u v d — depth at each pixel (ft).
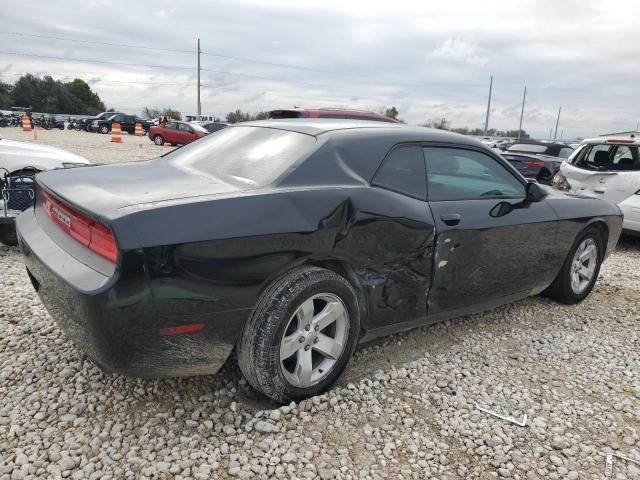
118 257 6.81
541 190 12.67
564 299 15.15
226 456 7.65
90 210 7.34
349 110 29.37
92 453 7.50
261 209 7.98
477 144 11.94
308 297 8.46
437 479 7.52
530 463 7.99
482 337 12.67
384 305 9.94
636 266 21.29
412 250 9.96
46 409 8.50
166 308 7.20
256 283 7.95
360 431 8.46
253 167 9.35
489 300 12.28
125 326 6.99
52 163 20.68
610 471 7.89
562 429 8.87
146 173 9.72
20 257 16.80
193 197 7.86
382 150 9.97
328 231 8.60
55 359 10.04
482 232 11.17
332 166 9.25
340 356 9.32
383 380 10.11
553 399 9.94
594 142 25.00
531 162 36.14
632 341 13.07
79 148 66.18
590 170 24.70
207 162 10.24
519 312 14.57
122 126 126.62
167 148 79.10
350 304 9.14
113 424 8.23
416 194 10.26
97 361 7.53
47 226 8.98
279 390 8.56
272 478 7.25
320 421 8.57
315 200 8.56
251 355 8.18
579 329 13.62
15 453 7.37
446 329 13.01
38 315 12.02
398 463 7.79
